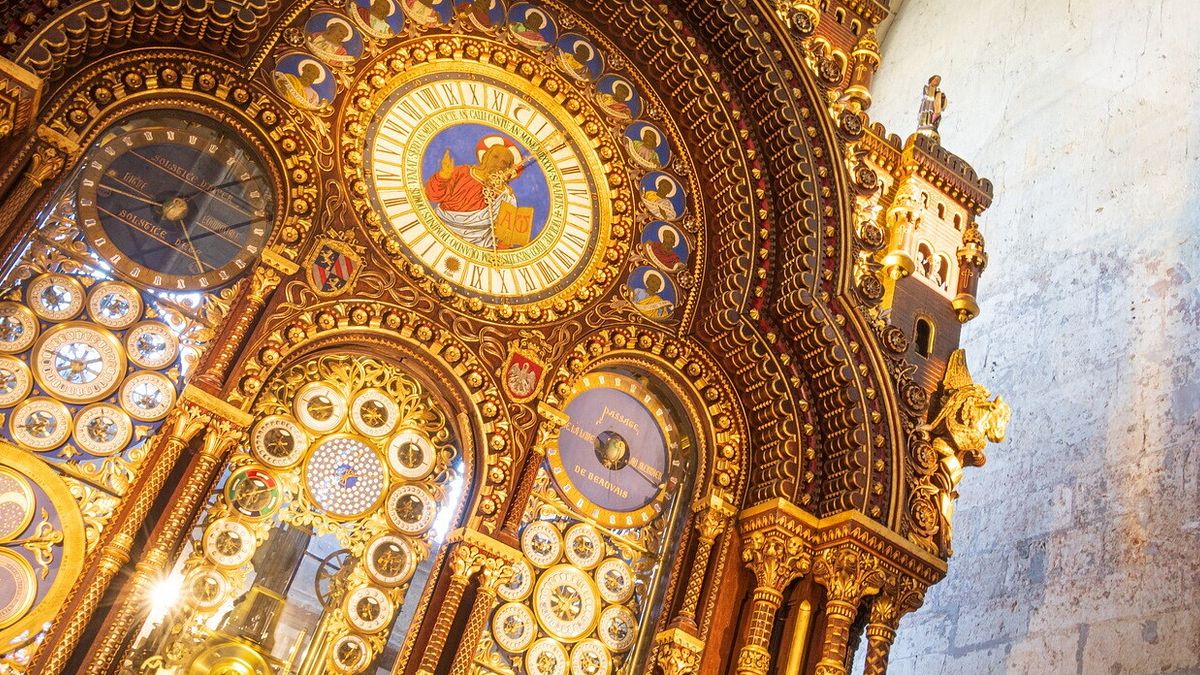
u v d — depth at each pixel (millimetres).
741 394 14898
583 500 14008
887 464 14273
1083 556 16828
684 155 15508
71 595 10836
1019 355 19500
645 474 14516
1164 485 16047
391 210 13648
